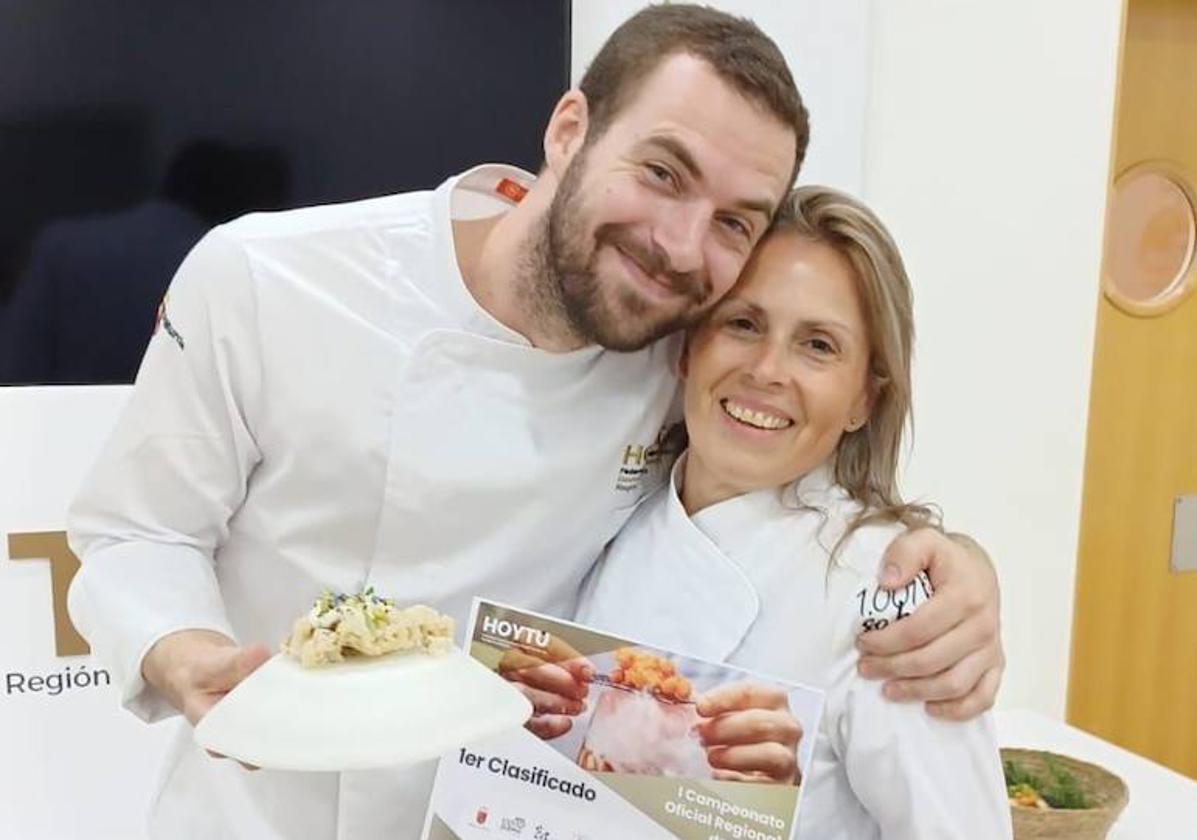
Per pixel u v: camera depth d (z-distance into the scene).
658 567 0.98
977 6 1.74
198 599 0.96
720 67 0.85
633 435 1.02
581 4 1.57
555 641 0.86
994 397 1.88
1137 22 2.15
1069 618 2.03
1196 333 2.33
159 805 1.15
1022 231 1.84
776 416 0.91
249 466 1.02
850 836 0.94
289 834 1.03
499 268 0.98
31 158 1.43
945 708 0.88
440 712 0.69
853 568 0.91
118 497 1.00
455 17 1.51
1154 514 2.36
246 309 0.98
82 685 1.55
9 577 1.51
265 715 0.69
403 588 1.00
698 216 0.86
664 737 0.85
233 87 1.47
